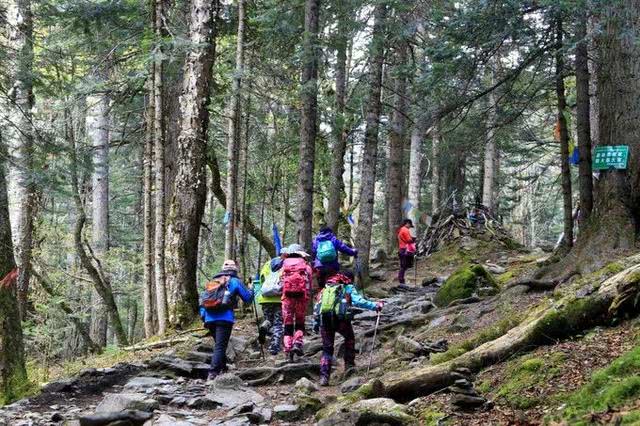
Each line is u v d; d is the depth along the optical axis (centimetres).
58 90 1301
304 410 674
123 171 2709
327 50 1433
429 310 1205
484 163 2770
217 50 1692
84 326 1634
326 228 1082
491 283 1205
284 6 1400
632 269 646
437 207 2577
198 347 998
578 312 630
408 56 1936
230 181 1256
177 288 1230
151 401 692
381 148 3086
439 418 522
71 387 819
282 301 928
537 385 539
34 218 1548
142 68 1404
